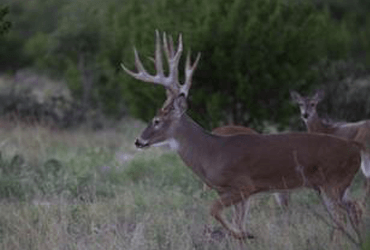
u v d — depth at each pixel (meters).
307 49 41.41
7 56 94.56
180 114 24.36
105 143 47.28
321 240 22.22
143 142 24.45
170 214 27.33
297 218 24.89
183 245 22.03
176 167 35.69
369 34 88.19
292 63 41.25
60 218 25.59
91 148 43.19
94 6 62.22
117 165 36.72
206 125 41.62
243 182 23.62
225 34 39.88
